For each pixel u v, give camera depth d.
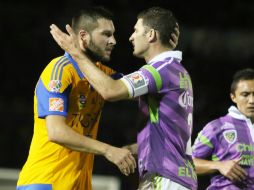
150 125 9.12
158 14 9.43
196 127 27.55
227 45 32.03
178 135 9.08
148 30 9.40
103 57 9.59
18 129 27.08
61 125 8.99
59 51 30.23
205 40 31.92
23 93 29.20
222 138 12.15
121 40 30.30
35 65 29.91
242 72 12.47
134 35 9.60
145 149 9.12
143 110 9.25
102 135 26.89
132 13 31.36
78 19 9.59
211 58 31.28
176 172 8.95
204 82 30.28
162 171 8.92
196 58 31.17
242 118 12.27
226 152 12.10
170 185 8.89
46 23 30.86
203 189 22.50
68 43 9.11
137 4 31.91
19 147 26.00
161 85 9.01
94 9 9.57
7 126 27.38
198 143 12.27
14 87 29.22
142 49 9.50
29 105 28.81
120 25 30.53
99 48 9.51
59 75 9.25
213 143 12.20
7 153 25.70
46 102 9.16
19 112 28.22
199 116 28.28
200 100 29.22
